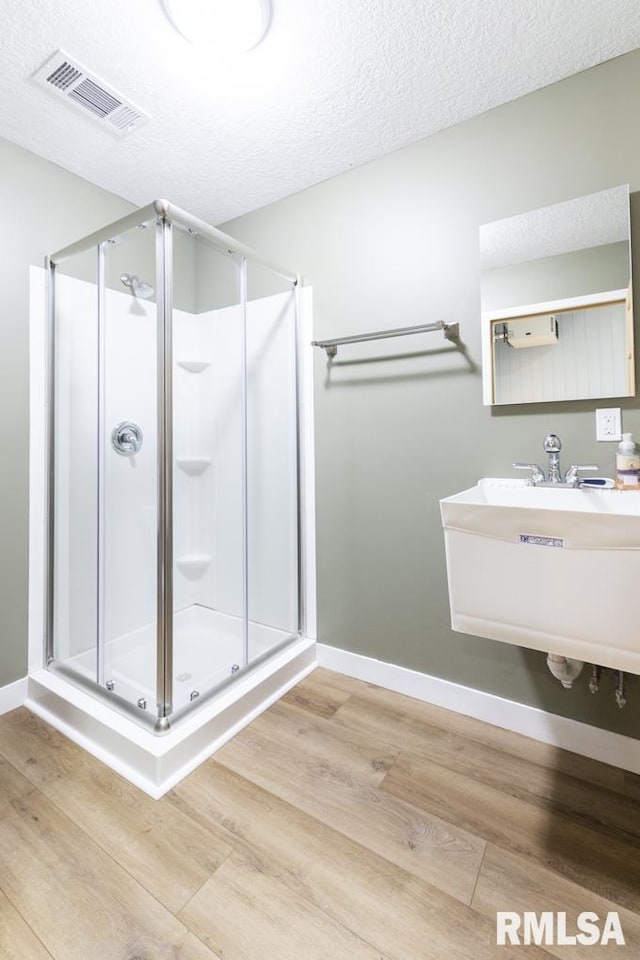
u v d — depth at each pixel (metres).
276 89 1.46
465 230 1.61
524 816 1.19
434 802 1.24
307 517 2.04
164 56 1.33
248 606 1.93
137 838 1.11
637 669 0.97
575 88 1.41
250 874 1.02
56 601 1.77
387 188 1.78
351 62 1.35
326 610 1.99
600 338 1.37
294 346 2.02
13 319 1.68
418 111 1.56
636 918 0.93
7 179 1.67
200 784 1.29
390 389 1.79
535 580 1.06
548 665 1.41
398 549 1.79
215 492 1.83
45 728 1.56
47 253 1.79
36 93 1.46
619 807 1.22
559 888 1.00
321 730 1.55
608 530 0.95
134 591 1.57
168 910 0.94
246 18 1.20
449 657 1.68
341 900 0.97
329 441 1.96
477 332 1.59
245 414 1.92
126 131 1.64
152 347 1.51
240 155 1.78
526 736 1.52
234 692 1.59
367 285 1.83
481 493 1.50
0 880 1.01
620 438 1.35
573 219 1.41
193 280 1.70
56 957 0.86
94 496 1.70
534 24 1.24
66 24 1.22
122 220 1.50
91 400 1.69
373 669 1.86
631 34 1.27
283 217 2.07
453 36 1.27
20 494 1.71
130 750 1.33
